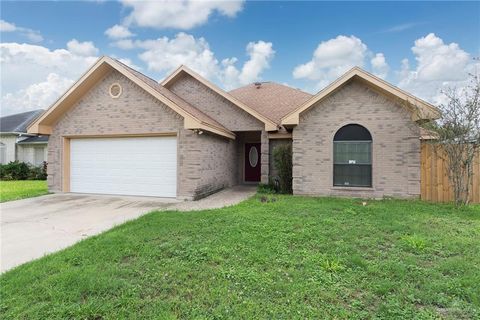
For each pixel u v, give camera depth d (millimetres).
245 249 4918
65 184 12484
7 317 3078
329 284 3730
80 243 5457
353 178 10602
